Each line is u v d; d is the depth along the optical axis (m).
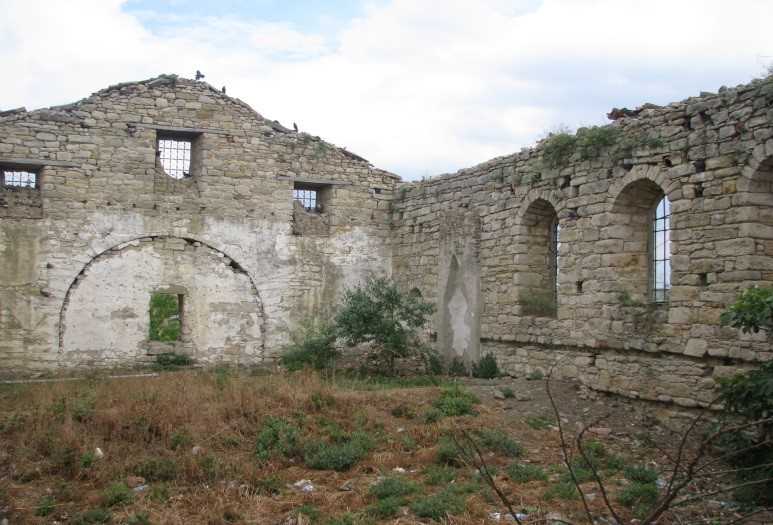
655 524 9.26
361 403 14.84
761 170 13.18
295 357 21.77
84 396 14.55
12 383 18.98
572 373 17.39
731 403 10.91
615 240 16.36
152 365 22.20
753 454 10.64
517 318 19.34
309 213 24.94
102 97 22.17
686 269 14.37
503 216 20.12
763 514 9.67
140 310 22.30
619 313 16.02
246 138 23.84
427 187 23.72
